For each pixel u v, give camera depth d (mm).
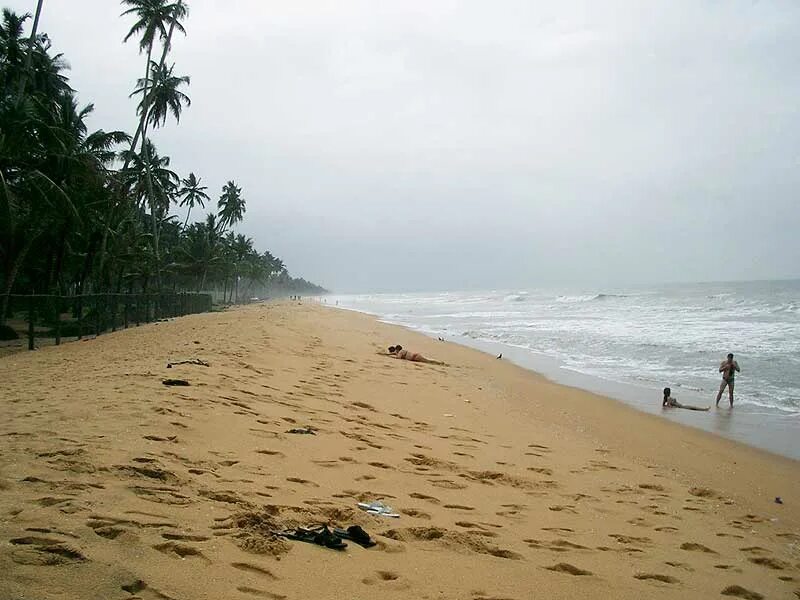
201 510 3754
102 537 3066
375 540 3834
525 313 51938
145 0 35062
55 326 20141
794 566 4547
